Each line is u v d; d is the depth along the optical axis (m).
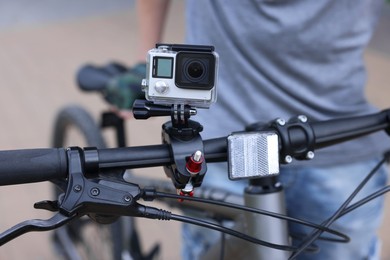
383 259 3.07
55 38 7.36
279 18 1.59
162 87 1.00
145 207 1.04
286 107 1.67
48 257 3.17
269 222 1.35
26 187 3.83
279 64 1.65
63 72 6.08
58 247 2.76
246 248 1.42
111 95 1.97
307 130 1.19
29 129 4.76
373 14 1.70
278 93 1.66
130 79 1.92
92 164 1.05
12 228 0.97
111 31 7.52
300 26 1.59
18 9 8.80
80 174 1.03
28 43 7.21
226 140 1.14
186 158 1.07
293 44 1.62
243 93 1.68
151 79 1.00
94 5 8.75
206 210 1.66
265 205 1.35
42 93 5.52
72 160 1.04
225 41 1.66
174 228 3.42
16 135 4.66
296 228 1.77
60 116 2.51
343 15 1.61
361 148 1.69
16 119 4.95
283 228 1.37
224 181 1.72
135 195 1.02
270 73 1.65
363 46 1.70
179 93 1.00
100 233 2.46
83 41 7.15
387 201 3.58
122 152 1.08
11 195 3.75
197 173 1.04
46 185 3.85
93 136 2.28
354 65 1.69
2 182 1.03
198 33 1.71
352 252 1.77
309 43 1.62
